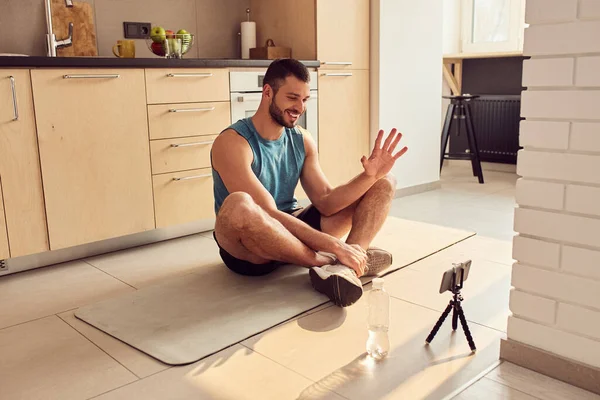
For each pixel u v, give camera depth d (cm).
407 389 145
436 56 404
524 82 145
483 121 498
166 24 342
